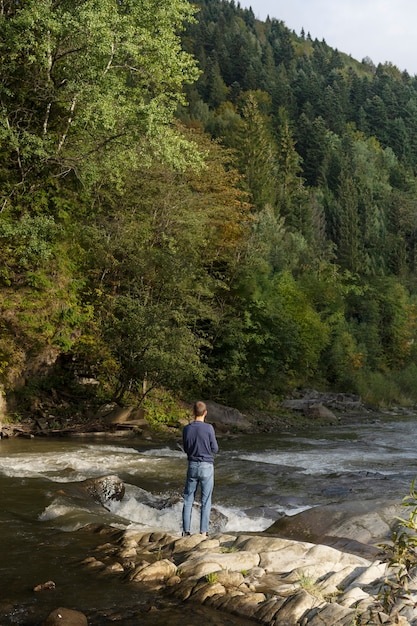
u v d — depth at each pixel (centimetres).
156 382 2288
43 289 2234
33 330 2145
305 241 8044
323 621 513
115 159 2247
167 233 2755
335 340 4534
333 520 870
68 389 2312
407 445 2056
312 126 12875
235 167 7700
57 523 882
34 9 1984
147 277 2548
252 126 7969
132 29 2047
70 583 629
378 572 621
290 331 3244
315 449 1895
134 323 2233
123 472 1336
